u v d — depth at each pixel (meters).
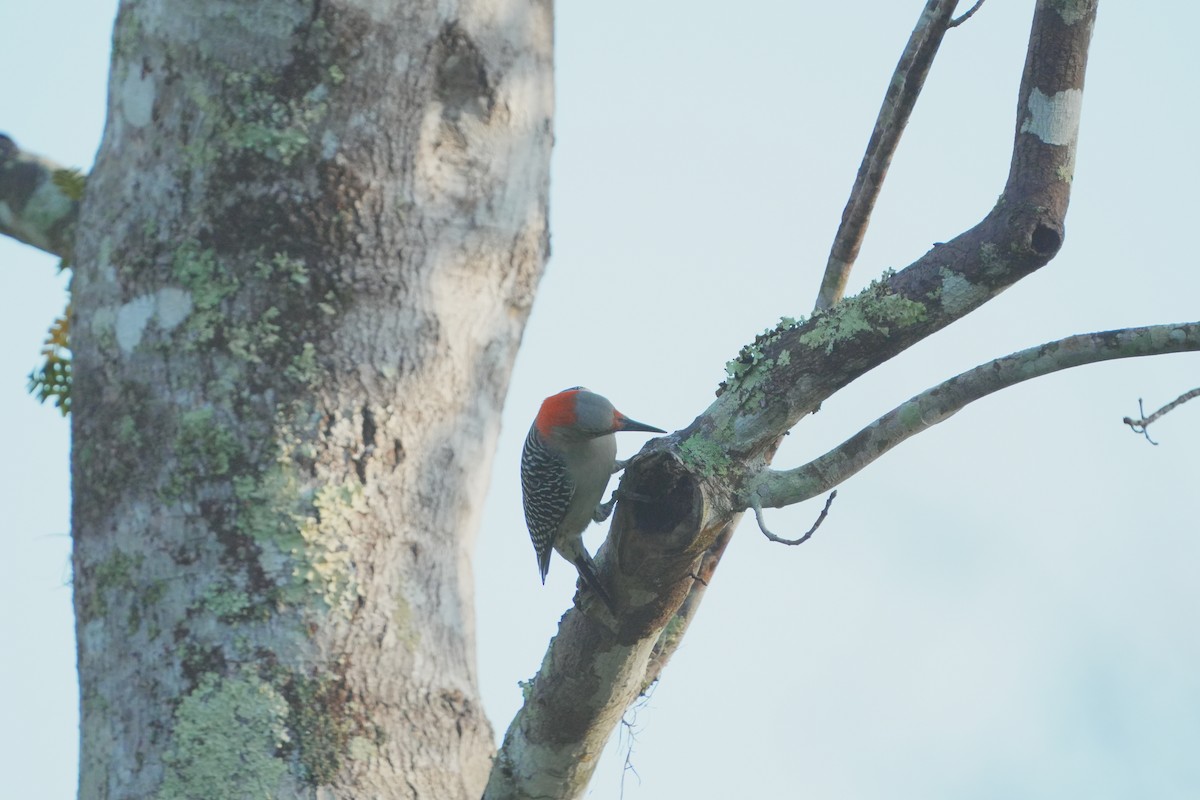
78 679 8.78
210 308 8.87
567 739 9.58
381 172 9.23
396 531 8.96
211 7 9.16
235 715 8.27
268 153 9.02
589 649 9.24
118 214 9.18
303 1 9.15
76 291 9.32
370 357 9.04
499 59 9.82
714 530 9.02
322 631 8.54
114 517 8.73
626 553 8.67
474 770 8.93
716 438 9.09
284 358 8.85
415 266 9.30
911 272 8.77
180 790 8.12
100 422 8.91
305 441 8.77
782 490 9.02
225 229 8.97
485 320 9.68
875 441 8.91
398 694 8.69
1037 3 8.84
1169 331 8.48
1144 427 9.09
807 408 9.07
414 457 9.13
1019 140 8.79
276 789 8.16
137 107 9.31
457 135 9.62
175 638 8.41
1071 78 8.68
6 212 11.47
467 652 9.20
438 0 9.52
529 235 9.99
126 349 8.92
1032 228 8.47
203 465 8.66
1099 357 8.62
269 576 8.53
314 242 9.00
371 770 8.42
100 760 8.36
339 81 9.16
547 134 10.27
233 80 9.10
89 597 8.73
